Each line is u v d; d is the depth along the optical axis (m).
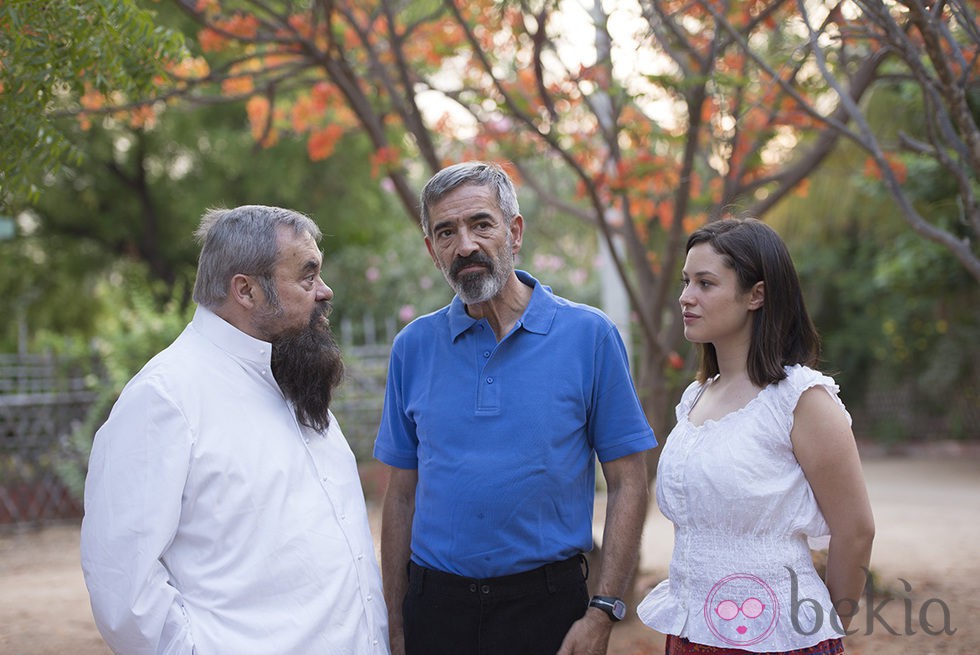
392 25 5.07
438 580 2.63
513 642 2.57
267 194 14.48
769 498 2.27
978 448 15.27
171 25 10.44
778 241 2.40
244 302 2.46
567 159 4.71
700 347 2.59
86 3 3.09
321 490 2.48
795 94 3.96
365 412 10.96
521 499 2.56
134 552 2.21
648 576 6.01
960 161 3.98
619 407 2.70
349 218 15.02
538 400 2.61
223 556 2.29
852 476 2.27
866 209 12.47
